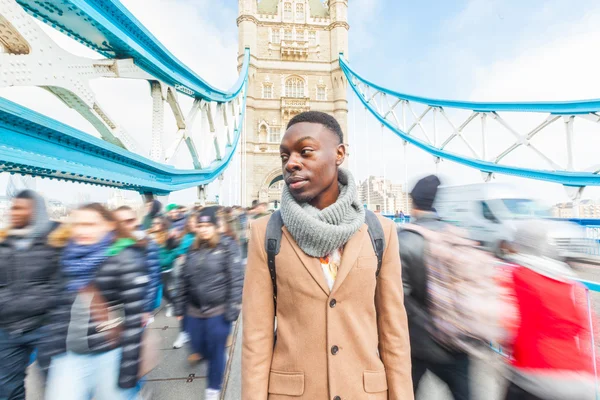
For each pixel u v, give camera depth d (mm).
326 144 1001
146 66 8156
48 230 2154
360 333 1038
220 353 2561
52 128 4285
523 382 1590
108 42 6734
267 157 27797
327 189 1079
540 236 1662
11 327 1896
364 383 1028
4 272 1902
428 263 1766
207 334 2529
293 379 1013
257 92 28922
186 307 2658
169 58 8836
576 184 9883
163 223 4285
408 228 1938
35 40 4367
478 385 1770
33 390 2705
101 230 2064
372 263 1076
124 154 6336
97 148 5586
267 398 1032
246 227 6551
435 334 1741
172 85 9703
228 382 2865
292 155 992
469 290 1671
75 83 5402
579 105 9828
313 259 1028
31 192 2150
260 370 1025
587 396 1450
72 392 1892
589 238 6086
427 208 2057
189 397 2666
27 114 3857
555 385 1483
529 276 1587
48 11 5566
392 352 1095
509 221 1948
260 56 29531
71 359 1922
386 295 1130
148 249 2299
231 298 2641
